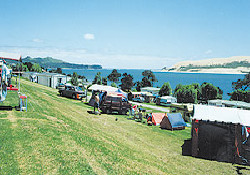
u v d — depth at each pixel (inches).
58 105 805.2
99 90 1130.0
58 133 414.3
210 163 504.7
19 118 437.1
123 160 387.9
